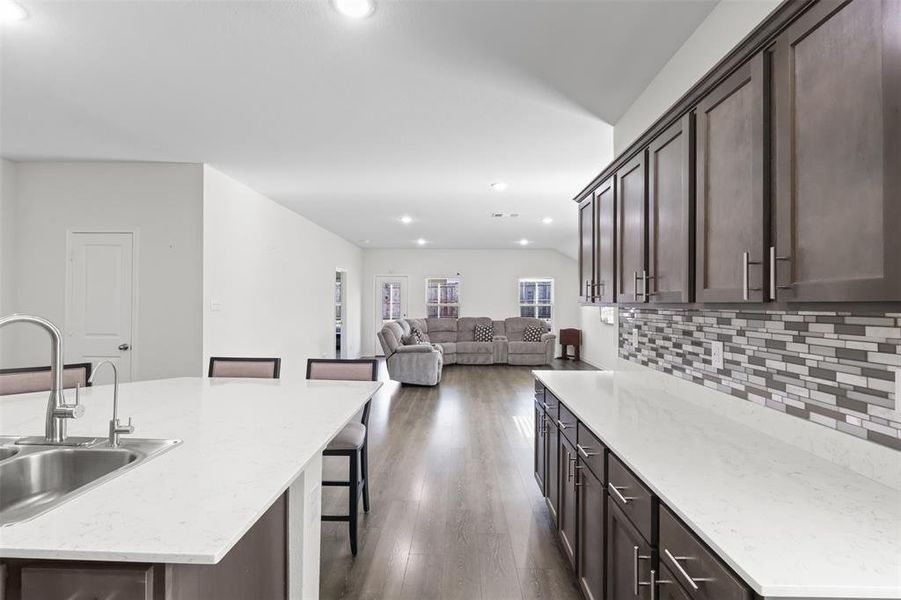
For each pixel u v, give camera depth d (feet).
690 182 5.48
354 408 6.83
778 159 3.91
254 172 14.67
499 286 35.88
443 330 33.14
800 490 3.84
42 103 9.52
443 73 8.19
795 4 3.65
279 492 3.89
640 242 7.06
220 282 14.75
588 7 6.30
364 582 7.09
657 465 4.43
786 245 3.79
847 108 3.18
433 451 13.19
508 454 12.94
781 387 5.13
